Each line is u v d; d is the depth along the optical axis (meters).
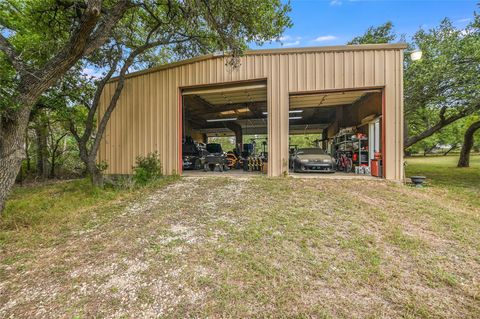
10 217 4.01
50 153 11.86
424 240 3.04
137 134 8.42
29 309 1.96
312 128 18.42
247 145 15.16
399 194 5.24
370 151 8.44
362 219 3.76
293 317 1.81
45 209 4.68
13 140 4.00
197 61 7.81
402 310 1.87
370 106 8.59
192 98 10.13
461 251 2.78
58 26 6.19
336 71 6.81
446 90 8.57
